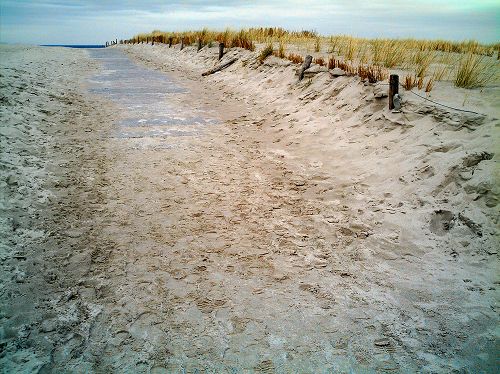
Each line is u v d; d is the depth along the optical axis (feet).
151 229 13.96
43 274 11.02
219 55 54.54
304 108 28.78
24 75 38.78
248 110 32.94
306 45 50.67
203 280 11.19
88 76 50.06
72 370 7.97
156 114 31.12
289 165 20.70
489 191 13.08
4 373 7.72
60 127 25.68
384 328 9.33
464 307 9.82
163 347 8.69
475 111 17.83
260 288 10.91
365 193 16.49
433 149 16.71
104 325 9.29
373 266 11.86
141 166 19.99
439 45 48.55
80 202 15.65
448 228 12.96
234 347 8.75
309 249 12.96
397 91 21.15
